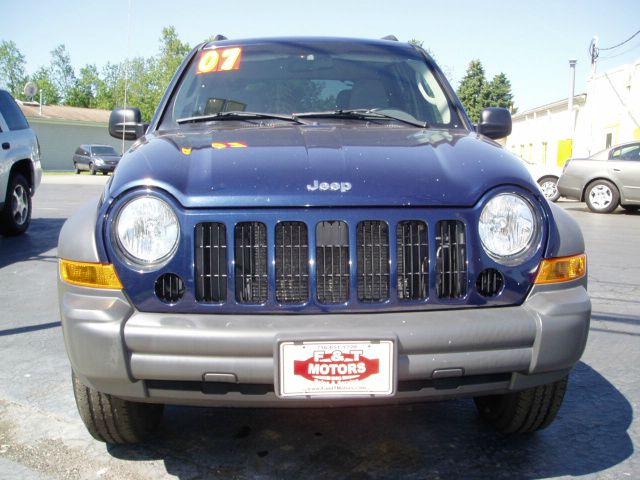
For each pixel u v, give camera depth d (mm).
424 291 2383
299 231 2350
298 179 2410
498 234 2420
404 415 3266
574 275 2498
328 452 2879
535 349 2344
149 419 2891
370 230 2369
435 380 2346
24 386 3625
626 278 6422
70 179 24812
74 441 2980
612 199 12914
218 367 2227
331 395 2240
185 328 2240
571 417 3256
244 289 2348
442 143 2895
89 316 2293
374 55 3934
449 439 3006
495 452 2885
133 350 2273
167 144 2857
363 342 2221
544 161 30766
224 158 2594
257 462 2791
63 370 3875
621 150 13062
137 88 38812
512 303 2414
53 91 71125
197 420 3203
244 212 2332
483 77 62312
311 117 3398
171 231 2326
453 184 2459
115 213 2369
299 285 2344
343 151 2682
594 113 23312
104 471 2713
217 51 3938
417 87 3752
